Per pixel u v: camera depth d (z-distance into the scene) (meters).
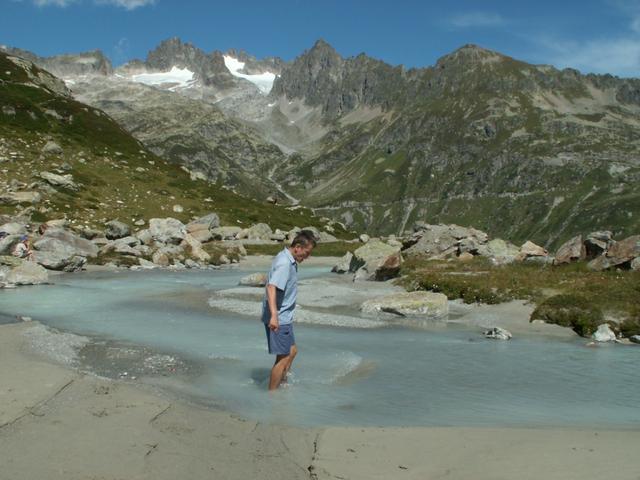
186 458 6.76
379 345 16.09
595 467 6.59
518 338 17.95
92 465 6.33
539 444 7.63
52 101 88.44
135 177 74.44
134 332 16.50
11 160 64.25
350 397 10.56
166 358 13.01
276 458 7.02
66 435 7.25
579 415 9.73
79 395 9.06
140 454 6.75
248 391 10.66
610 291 22.39
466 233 46.47
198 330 17.11
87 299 23.42
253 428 8.20
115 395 9.24
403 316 21.78
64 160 70.38
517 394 11.12
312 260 55.81
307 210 99.81
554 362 14.32
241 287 29.72
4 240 33.44
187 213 66.12
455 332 18.86
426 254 44.91
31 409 8.19
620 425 9.12
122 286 28.72
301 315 20.86
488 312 22.88
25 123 77.75
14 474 5.96
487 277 28.73
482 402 10.47
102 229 51.59
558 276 28.17
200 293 26.56
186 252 46.38
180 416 8.47
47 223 45.78
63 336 15.09
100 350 13.72
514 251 42.72
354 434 8.08
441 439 7.88
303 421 8.96
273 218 77.75
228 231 61.91
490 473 6.46
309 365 13.11
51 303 22.02
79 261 35.97
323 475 6.49
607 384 12.06
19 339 13.98
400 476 6.45
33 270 28.38
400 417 9.40
